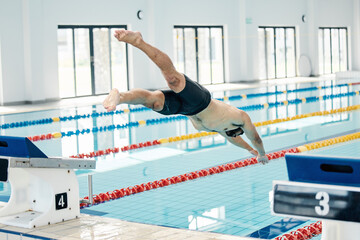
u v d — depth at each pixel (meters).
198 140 10.13
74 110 14.48
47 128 11.56
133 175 7.36
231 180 6.94
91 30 17.86
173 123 12.30
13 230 4.25
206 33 21.22
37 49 15.74
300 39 24.45
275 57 23.89
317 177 3.05
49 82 16.47
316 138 9.85
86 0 17.17
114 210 5.69
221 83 21.70
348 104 14.53
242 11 21.52
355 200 2.76
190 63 20.94
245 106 14.55
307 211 2.90
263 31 23.31
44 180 4.35
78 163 4.55
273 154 8.34
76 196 4.62
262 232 4.82
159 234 4.09
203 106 4.21
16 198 4.63
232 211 5.53
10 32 15.34
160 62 3.77
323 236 3.24
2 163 4.07
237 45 21.83
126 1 18.20
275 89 19.30
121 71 18.91
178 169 7.66
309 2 24.34
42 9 16.05
